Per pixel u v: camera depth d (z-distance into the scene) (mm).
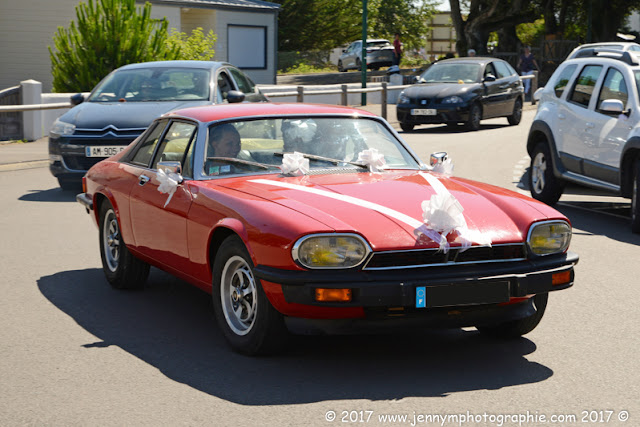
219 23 37938
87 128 12031
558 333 5902
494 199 5426
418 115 23094
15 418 4277
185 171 6066
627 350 5508
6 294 6914
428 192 5441
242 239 5047
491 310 5121
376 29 70812
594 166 11086
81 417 4289
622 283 7469
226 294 5398
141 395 4602
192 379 4859
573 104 11797
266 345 5129
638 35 59844
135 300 6758
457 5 44250
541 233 5121
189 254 5766
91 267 7934
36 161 15992
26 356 5305
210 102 12562
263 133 6125
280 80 44438
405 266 4824
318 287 4699
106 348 5477
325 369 5043
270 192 5340
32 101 19609
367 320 4883
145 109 12305
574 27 53812
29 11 32906
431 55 73438
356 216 4961
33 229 9758
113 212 7098
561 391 4703
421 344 5602
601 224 10695
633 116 10414
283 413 4332
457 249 4883
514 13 43031
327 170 5914
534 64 35719
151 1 34000
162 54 23688
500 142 20406
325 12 58188
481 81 23781
